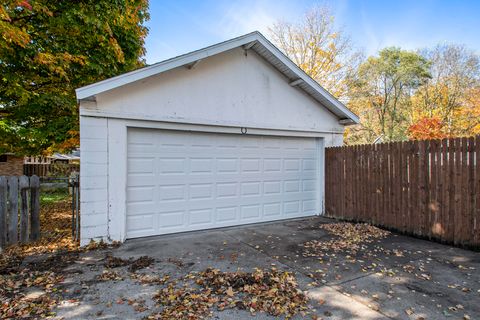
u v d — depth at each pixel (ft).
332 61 63.00
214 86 20.04
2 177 15.70
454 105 72.79
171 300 10.00
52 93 24.66
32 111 24.93
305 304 9.82
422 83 80.12
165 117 18.25
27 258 14.20
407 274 12.44
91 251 15.40
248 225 21.85
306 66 62.34
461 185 16.33
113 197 16.87
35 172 48.83
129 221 17.66
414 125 63.52
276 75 22.72
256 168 22.47
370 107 81.97
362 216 22.12
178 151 19.25
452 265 13.55
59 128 25.89
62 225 21.22
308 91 23.99
